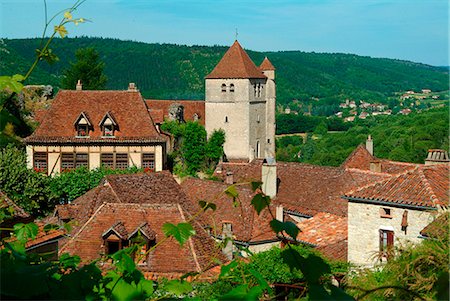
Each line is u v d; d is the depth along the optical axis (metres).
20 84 4.12
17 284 3.65
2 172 36.69
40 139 51.94
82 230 22.72
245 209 32.94
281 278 15.80
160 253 21.45
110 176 30.16
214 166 66.75
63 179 44.16
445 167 25.22
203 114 79.25
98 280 4.16
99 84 82.50
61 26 4.37
